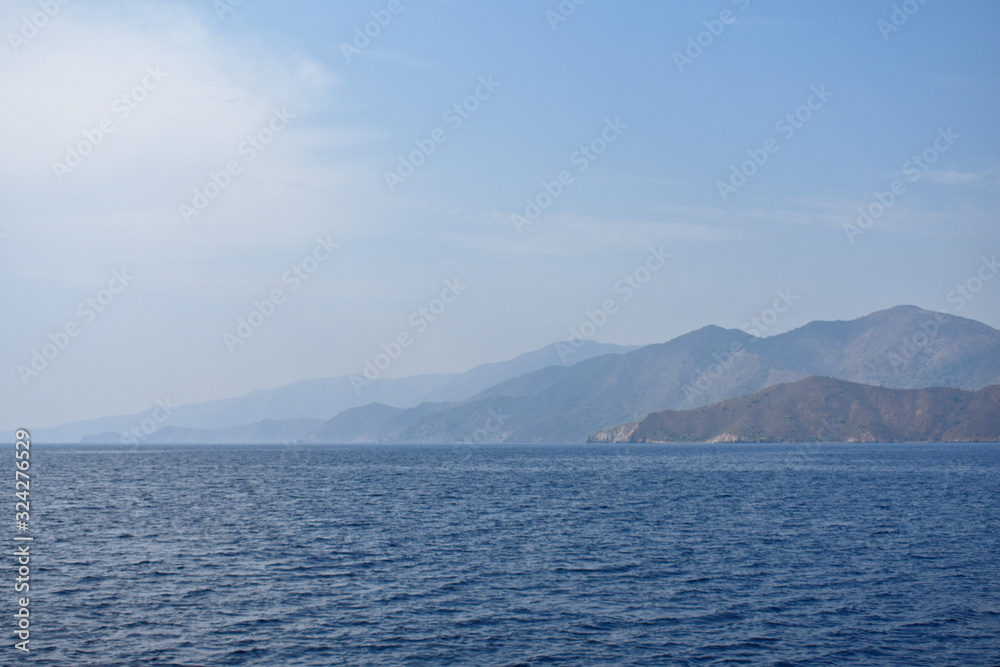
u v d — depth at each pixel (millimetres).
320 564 42281
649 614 31703
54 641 27516
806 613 32000
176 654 26203
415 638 28125
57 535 53188
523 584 37219
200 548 47531
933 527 58375
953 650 27281
